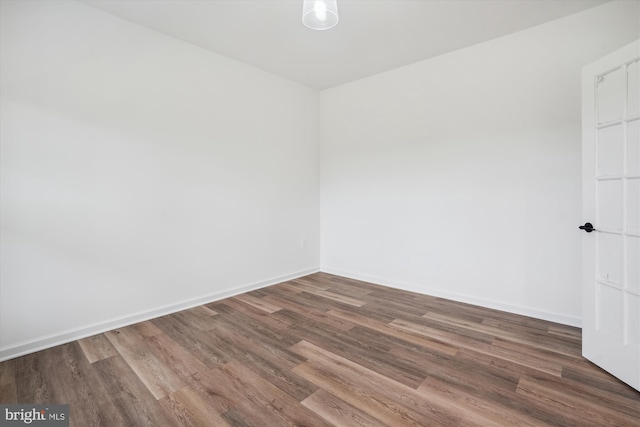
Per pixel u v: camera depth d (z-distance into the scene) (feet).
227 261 11.91
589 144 7.07
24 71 7.52
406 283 12.73
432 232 11.88
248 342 8.25
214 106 11.31
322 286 13.33
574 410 5.58
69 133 8.21
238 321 9.62
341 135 14.71
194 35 10.06
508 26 9.46
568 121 9.02
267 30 9.74
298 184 14.62
